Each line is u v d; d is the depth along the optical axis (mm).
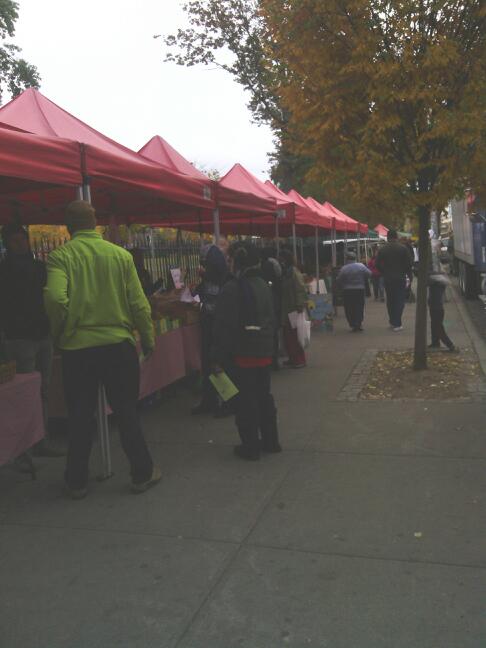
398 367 8047
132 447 4234
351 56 6461
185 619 2789
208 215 11297
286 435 5461
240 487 4297
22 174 3955
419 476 4336
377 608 2805
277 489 4234
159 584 3090
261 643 2602
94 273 4086
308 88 6895
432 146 6832
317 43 6648
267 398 4918
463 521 3619
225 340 4703
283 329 8602
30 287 4883
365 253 28703
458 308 14969
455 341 10008
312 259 22688
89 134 5809
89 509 4031
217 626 2729
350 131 6902
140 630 2723
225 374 4789
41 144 4125
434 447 4918
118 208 9258
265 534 3582
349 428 5570
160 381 6469
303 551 3359
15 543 3588
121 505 4078
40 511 4027
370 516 3742
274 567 3205
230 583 3072
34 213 9078
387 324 12945
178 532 3654
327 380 7617
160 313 6898
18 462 4840
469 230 15859
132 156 6152
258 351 4730
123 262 4176
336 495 4086
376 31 6379
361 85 6578
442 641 2561
